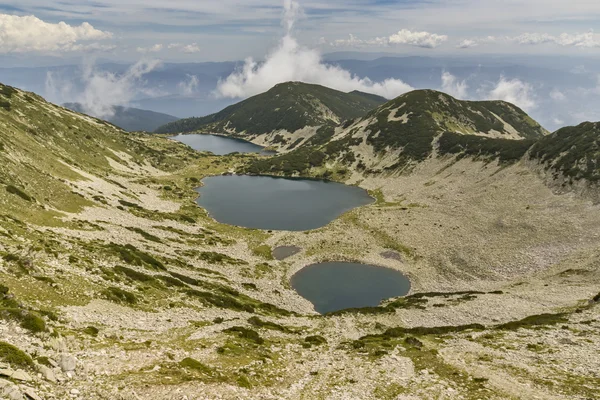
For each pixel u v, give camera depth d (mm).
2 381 15367
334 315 68875
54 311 32688
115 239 77125
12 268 38469
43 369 19062
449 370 34406
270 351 38625
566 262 81750
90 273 48375
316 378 32000
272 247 115562
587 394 27578
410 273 99000
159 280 59156
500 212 118812
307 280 95125
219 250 103625
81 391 18938
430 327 57188
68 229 70500
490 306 65625
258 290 80562
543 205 112312
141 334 34969
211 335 39688
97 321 34625
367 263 105750
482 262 95438
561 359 36531
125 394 19984
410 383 30969
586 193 105938
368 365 36406
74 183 110062
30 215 68000
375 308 73125
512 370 33812
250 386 26750
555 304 62125
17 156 96625
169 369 25484
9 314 24562
